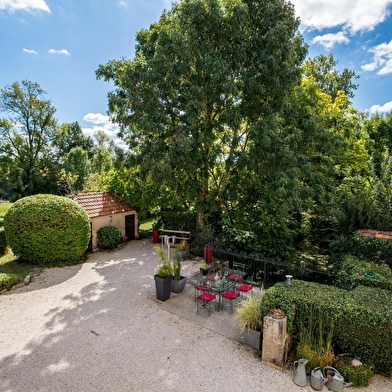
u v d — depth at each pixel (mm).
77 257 11133
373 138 19672
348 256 7977
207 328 6148
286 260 9766
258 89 10398
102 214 13031
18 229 10016
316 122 11953
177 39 9484
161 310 7008
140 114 10297
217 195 13133
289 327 4883
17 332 5945
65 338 5711
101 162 30797
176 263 8039
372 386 4277
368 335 4426
